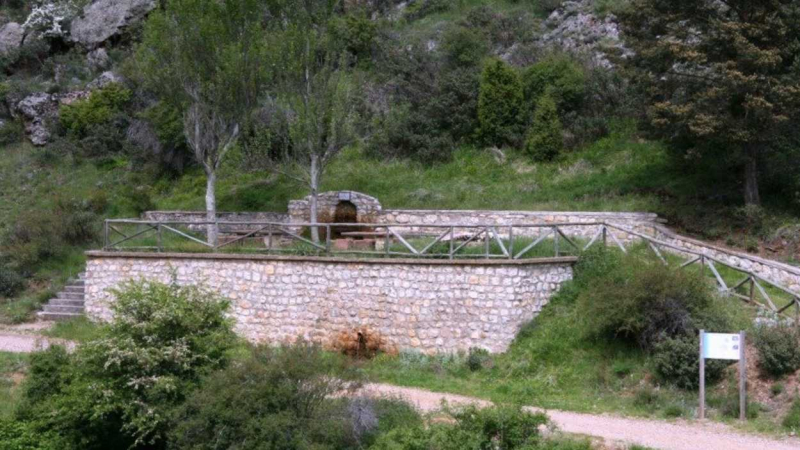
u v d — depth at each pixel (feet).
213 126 69.77
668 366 46.34
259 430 39.14
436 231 69.15
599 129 79.25
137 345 43.14
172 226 75.87
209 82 68.59
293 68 67.72
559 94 81.92
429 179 78.74
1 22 118.11
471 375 51.57
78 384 42.73
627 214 66.28
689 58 60.90
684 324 47.88
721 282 53.11
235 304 59.16
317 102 68.74
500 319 53.47
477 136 81.76
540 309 54.60
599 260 55.77
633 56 68.28
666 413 44.37
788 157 66.69
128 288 46.96
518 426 39.19
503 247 55.11
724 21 62.90
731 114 62.90
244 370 41.29
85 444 43.39
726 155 66.23
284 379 41.01
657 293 48.62
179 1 68.28
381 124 82.43
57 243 75.87
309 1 70.38
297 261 57.98
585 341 51.39
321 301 57.26
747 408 43.62
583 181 74.33
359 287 56.49
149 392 41.83
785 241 61.41
